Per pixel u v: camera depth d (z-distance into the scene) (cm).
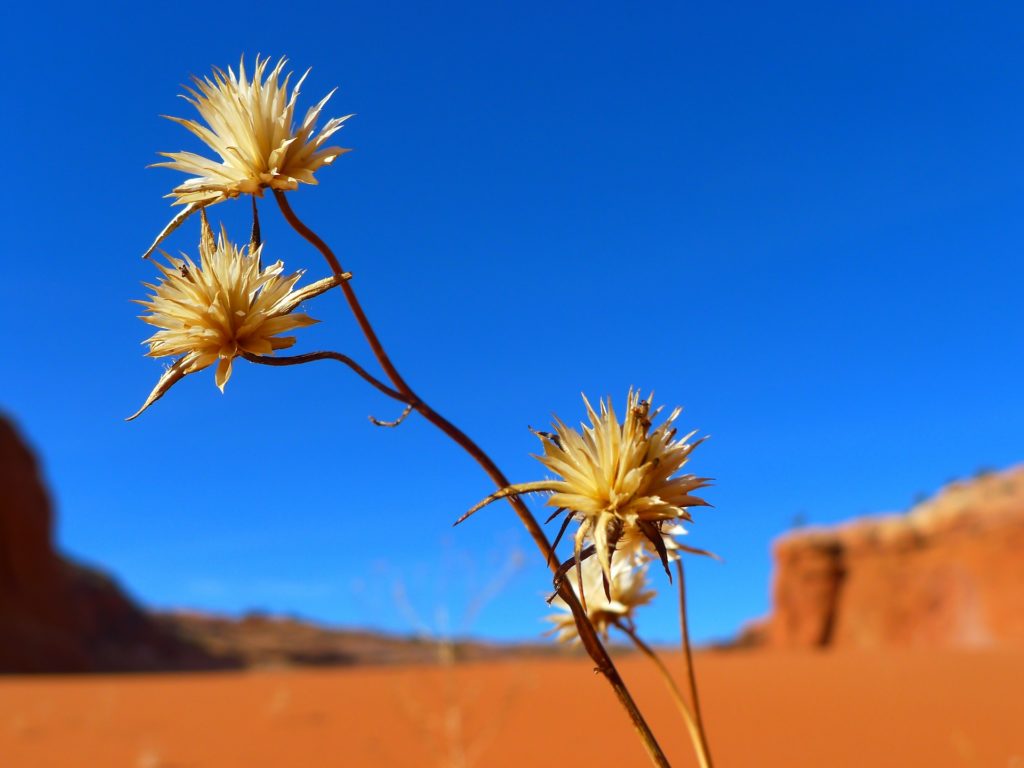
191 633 10488
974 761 769
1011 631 7350
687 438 156
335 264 168
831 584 8838
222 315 163
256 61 180
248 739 1156
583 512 149
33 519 6981
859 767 798
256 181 169
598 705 1313
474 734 1020
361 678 2127
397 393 157
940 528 8369
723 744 969
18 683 2805
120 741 1158
